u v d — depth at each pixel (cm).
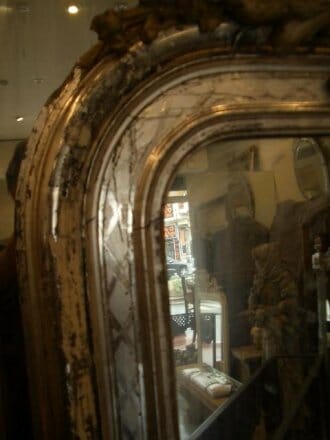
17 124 75
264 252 62
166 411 53
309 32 53
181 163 55
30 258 48
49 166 47
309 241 65
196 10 49
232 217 60
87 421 48
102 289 50
